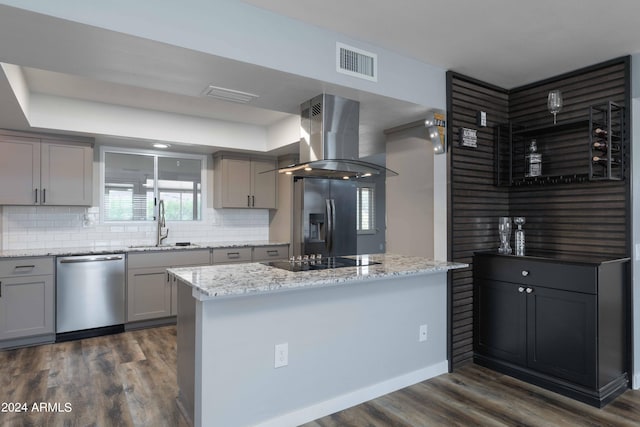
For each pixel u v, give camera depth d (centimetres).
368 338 264
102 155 454
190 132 448
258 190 522
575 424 231
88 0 174
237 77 238
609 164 265
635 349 278
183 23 196
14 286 354
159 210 479
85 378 292
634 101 277
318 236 485
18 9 161
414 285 290
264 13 221
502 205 347
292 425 230
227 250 468
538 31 245
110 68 225
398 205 358
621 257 274
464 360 319
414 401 261
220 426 206
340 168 272
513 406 253
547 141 325
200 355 202
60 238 430
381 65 270
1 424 227
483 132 332
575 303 260
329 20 233
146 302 420
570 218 309
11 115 329
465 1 211
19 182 380
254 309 217
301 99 281
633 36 250
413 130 344
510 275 298
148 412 242
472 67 304
